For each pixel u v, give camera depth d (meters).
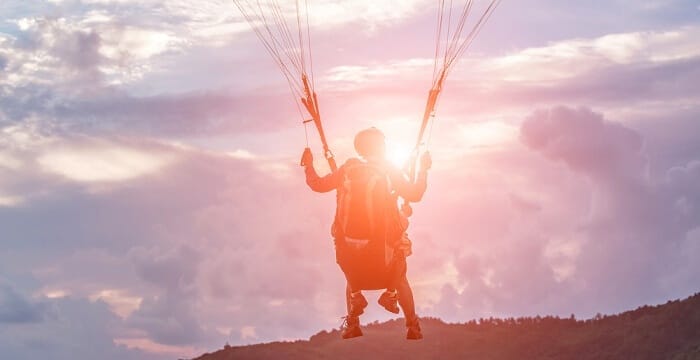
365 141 11.12
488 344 112.06
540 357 103.38
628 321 111.62
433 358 106.50
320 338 115.62
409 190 10.91
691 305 107.62
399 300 11.17
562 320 118.88
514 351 107.50
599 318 116.75
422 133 10.99
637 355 100.19
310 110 11.16
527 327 115.31
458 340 112.81
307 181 11.09
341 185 10.95
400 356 107.31
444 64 10.85
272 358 104.81
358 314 11.14
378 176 10.88
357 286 11.04
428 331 117.12
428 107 10.94
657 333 104.44
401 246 10.96
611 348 103.38
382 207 10.84
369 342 111.12
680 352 96.88
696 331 101.25
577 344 110.44
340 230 10.96
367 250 10.82
